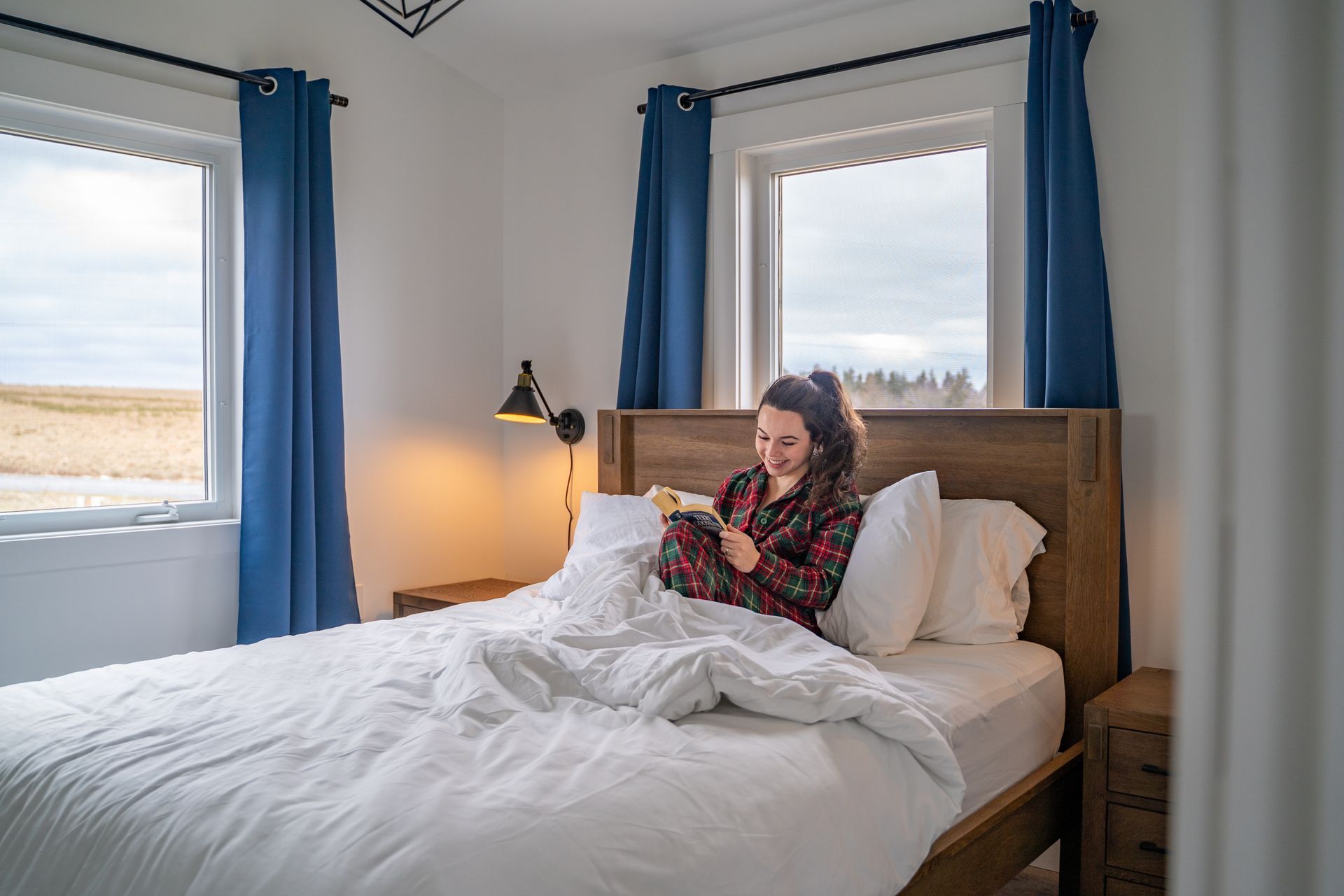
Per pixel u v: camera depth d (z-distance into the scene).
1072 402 2.26
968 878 1.62
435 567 3.33
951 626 2.15
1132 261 2.30
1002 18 2.48
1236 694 0.27
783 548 2.18
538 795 1.12
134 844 1.10
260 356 2.69
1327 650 0.25
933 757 1.48
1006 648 2.11
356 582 3.09
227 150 2.80
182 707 1.54
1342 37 0.25
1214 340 0.27
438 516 3.34
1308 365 0.25
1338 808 0.25
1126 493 2.31
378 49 3.11
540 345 3.48
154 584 2.59
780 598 2.11
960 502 2.31
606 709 1.49
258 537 2.68
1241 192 0.27
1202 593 0.28
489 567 3.53
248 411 2.70
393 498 3.19
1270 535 0.26
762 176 2.99
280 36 2.84
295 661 1.87
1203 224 0.28
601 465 3.11
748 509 2.31
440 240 3.34
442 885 0.94
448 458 3.37
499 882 0.97
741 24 2.88
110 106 2.48
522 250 3.53
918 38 2.62
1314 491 0.25
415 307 3.25
